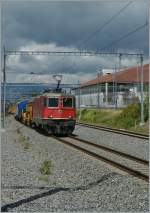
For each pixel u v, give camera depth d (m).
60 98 36.94
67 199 12.07
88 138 35.19
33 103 45.91
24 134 38.75
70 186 14.12
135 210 10.82
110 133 40.03
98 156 21.83
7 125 55.72
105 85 95.06
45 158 21.53
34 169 17.66
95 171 17.36
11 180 15.05
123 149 26.62
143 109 48.41
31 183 14.55
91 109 78.62
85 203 11.58
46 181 14.97
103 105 94.19
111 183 14.70
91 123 65.12
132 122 51.69
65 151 24.88
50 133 37.53
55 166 18.64
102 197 12.38
